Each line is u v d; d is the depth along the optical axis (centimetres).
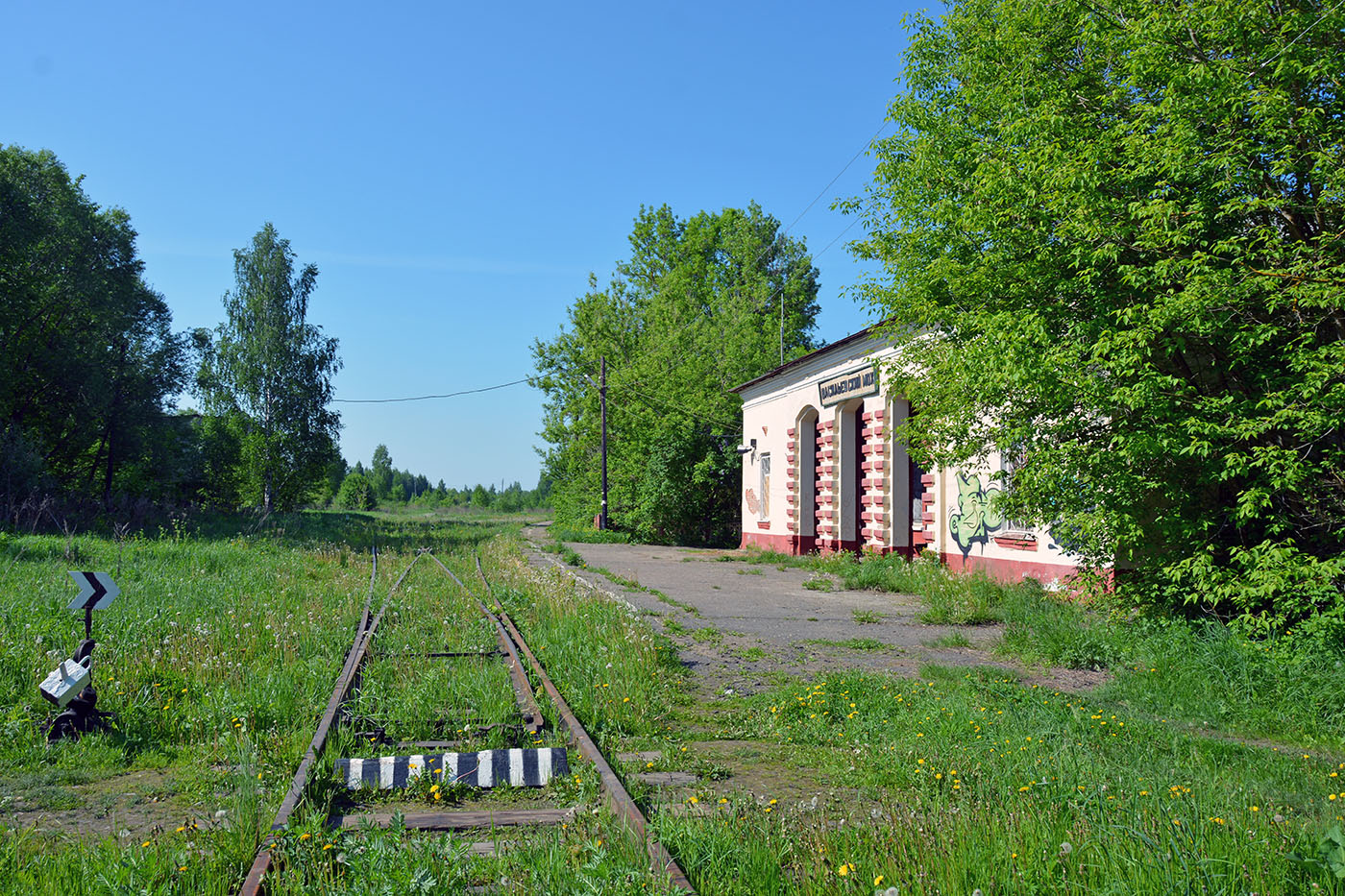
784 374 2703
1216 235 885
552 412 4816
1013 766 514
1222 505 973
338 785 480
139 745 584
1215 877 341
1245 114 841
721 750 601
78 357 3328
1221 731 693
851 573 1803
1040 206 969
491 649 920
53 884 351
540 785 503
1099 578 1051
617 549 3045
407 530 4116
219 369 4644
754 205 5319
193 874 358
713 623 1210
